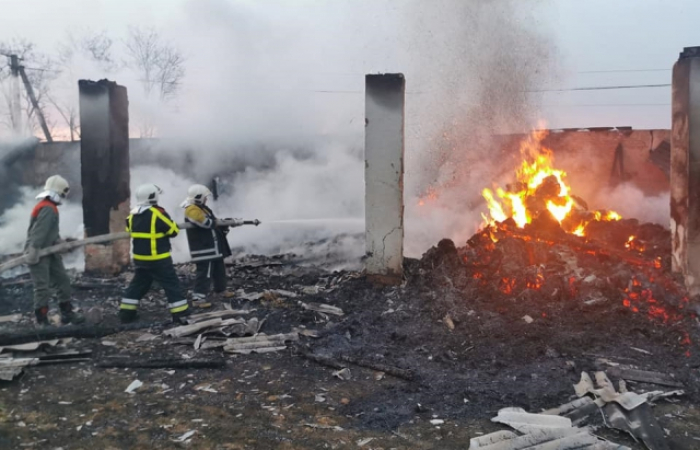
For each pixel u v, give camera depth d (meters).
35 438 3.56
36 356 5.00
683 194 6.25
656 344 5.21
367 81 7.04
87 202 8.37
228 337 5.58
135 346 5.39
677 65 6.33
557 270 6.70
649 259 7.04
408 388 4.38
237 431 3.66
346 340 5.53
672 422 3.76
